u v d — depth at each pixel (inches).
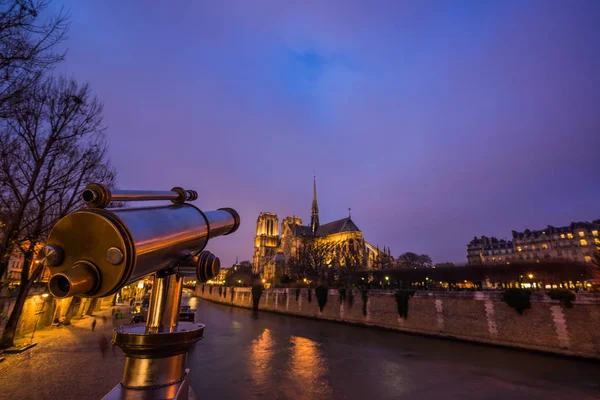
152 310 75.2
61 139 663.8
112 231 48.8
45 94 599.2
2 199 639.1
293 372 810.8
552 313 1014.4
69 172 698.8
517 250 4259.4
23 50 295.7
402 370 848.9
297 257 3366.1
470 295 1234.0
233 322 1868.8
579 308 963.3
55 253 49.2
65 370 676.7
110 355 809.5
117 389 67.3
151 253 59.9
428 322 1359.5
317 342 1229.7
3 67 293.7
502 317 1128.2
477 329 1190.9
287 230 4557.1
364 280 2551.7
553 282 1886.1
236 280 4685.0
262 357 970.7
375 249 4055.1
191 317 1240.8
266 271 4217.5
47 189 691.4
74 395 540.4
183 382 71.8
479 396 669.9
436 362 930.7
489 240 4783.5
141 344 65.1
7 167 598.9
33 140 619.8
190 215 83.7
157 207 76.7
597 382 756.0
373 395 663.1
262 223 5251.0
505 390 705.6
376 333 1449.3
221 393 644.1
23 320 1035.9
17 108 338.3
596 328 927.0
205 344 1163.3
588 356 920.9
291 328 1614.2
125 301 2957.7
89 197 54.5
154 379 67.9
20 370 668.7
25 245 753.0
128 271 49.6
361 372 826.2
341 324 1771.7
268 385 702.5
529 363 913.5
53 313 1286.9
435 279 2054.6
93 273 49.0
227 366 853.2
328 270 2849.4
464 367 878.4
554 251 3828.7
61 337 1031.0
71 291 44.3
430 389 705.0
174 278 78.7
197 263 81.4
